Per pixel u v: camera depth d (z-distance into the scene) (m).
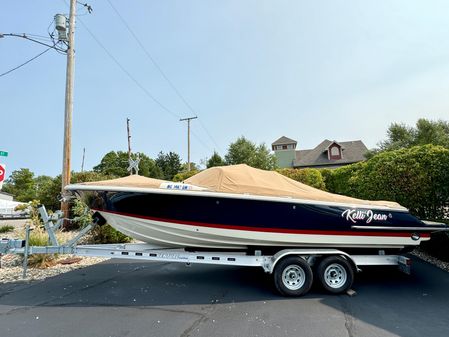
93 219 4.98
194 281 4.99
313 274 4.45
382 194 7.34
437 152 6.65
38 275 5.30
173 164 49.69
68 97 9.02
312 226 4.57
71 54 9.23
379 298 4.14
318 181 12.20
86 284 4.78
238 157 31.55
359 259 4.54
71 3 9.34
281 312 3.62
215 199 4.42
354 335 3.01
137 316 3.48
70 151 8.88
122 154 46.25
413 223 4.81
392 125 25.75
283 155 37.91
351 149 34.56
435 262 6.14
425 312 3.62
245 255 4.53
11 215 20.81
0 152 6.36
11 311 3.62
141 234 4.75
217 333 3.04
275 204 4.50
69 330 3.10
